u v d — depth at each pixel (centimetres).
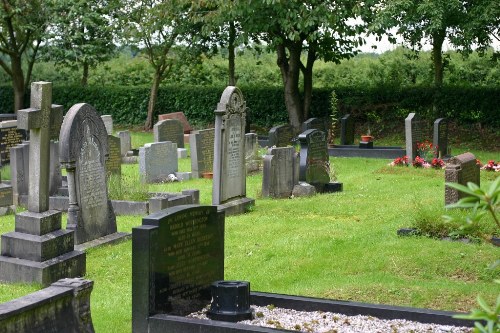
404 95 3441
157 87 3828
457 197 1470
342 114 3541
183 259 852
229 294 837
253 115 3719
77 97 4072
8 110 4212
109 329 909
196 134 2283
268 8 2923
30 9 3666
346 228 1464
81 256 1202
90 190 1374
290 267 1198
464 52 3025
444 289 1018
